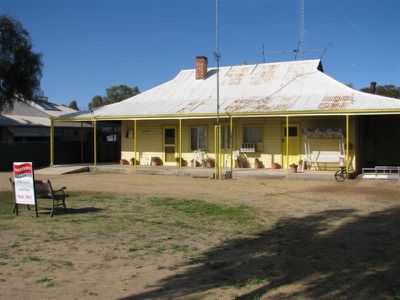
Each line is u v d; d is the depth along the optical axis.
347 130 19.97
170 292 6.10
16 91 30.69
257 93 25.72
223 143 25.09
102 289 6.23
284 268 7.13
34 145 30.06
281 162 23.83
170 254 8.02
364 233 9.45
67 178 21.97
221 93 26.64
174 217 11.42
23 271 7.03
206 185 18.67
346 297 5.84
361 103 21.19
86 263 7.47
